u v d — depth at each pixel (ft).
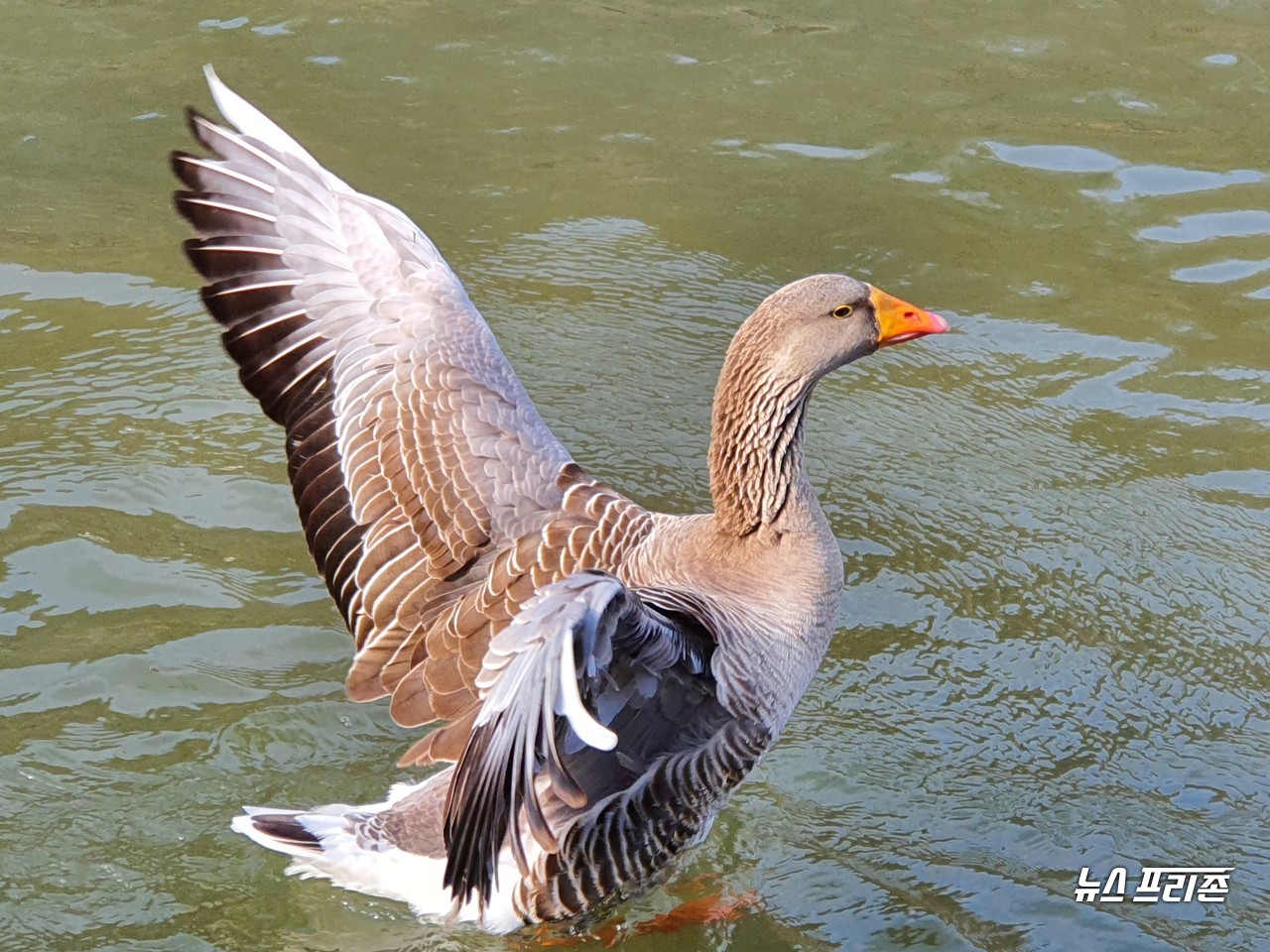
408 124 36.11
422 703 17.99
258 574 24.52
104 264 31.40
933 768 22.18
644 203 34.17
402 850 18.24
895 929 19.54
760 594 18.69
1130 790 21.90
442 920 18.95
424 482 18.40
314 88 37.19
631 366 29.55
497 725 14.39
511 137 36.01
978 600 25.18
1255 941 19.52
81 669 22.35
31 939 18.53
